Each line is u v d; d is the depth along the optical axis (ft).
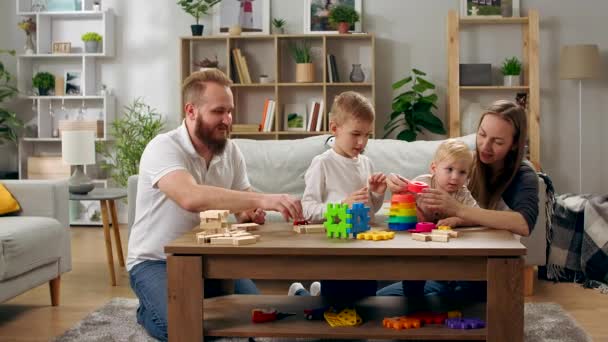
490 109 8.13
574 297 12.62
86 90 21.90
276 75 20.83
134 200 12.69
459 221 7.59
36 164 21.74
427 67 21.35
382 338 6.61
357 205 7.03
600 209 13.66
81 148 14.43
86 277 14.30
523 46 20.92
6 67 22.58
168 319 6.59
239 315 7.24
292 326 6.83
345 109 8.38
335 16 20.79
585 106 21.02
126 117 22.22
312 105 21.03
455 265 6.38
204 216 7.13
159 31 22.13
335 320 6.92
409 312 7.36
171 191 8.14
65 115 22.54
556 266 14.07
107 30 21.72
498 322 6.33
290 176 13.94
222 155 9.16
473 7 20.76
